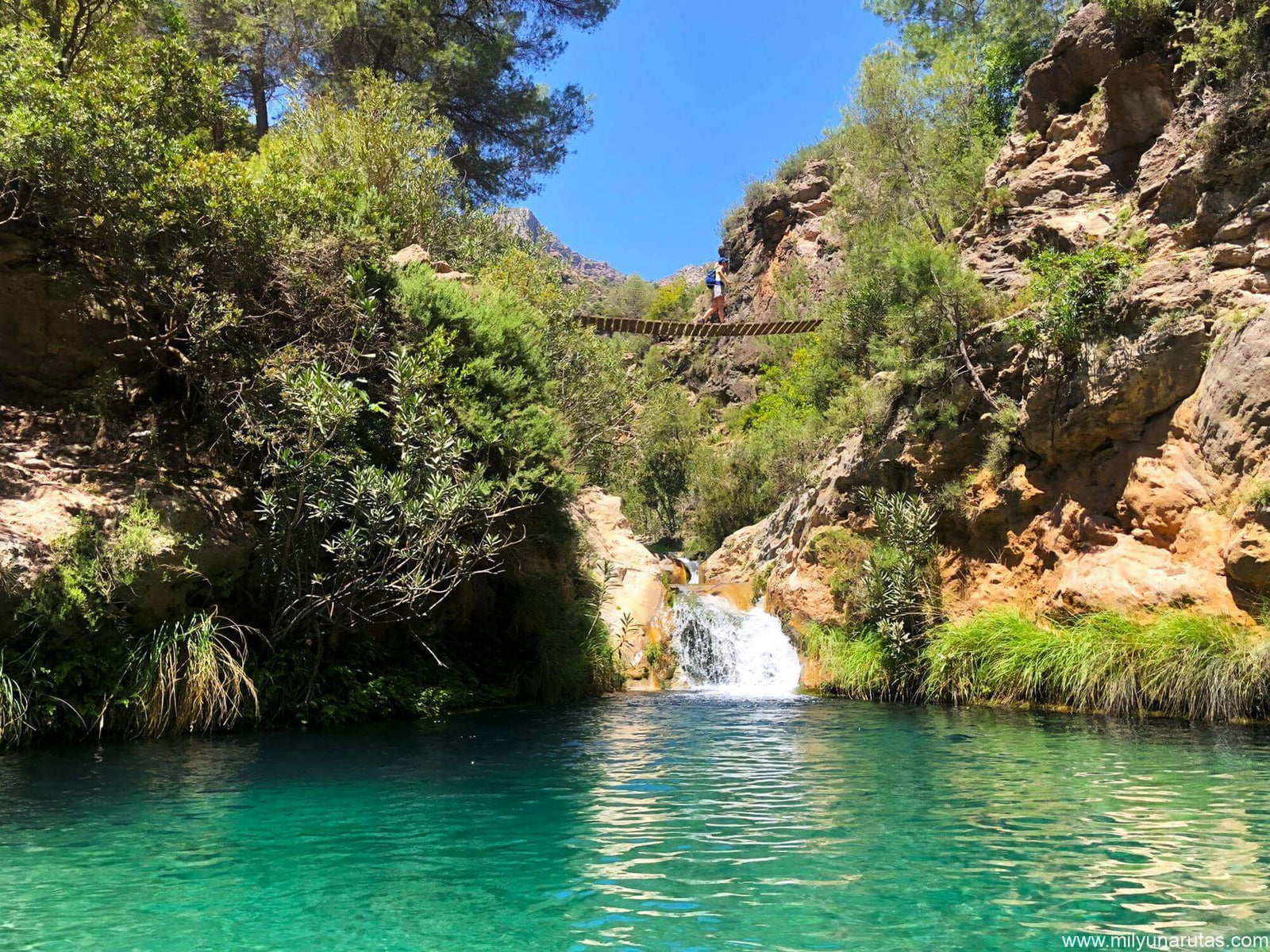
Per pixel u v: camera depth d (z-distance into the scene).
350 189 14.66
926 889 4.36
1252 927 3.79
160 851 5.10
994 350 14.09
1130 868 4.64
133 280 11.06
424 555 10.85
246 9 23.80
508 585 14.28
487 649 14.02
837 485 16.77
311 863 4.86
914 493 15.09
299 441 10.21
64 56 12.68
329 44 24.56
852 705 12.87
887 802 6.29
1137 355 11.92
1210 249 11.97
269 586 10.62
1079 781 6.88
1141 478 11.72
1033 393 13.12
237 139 17.28
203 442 11.09
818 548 16.31
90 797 6.50
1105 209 14.29
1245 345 10.79
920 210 22.70
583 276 23.27
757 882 4.49
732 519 32.25
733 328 21.84
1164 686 10.44
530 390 13.41
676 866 4.78
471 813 6.03
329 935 3.81
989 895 4.25
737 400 42.88
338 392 10.21
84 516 9.25
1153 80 14.20
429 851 5.10
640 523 36.47
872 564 14.66
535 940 3.73
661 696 14.48
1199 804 6.04
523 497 12.38
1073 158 15.12
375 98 18.66
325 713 10.56
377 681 11.34
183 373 11.15
